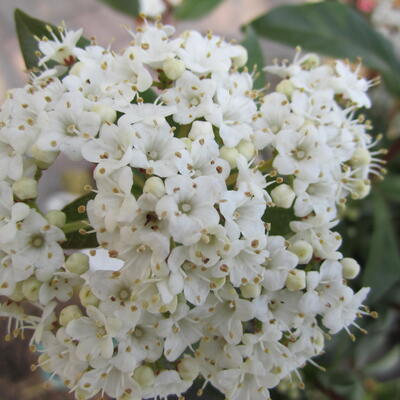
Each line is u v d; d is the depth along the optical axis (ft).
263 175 0.29
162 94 0.27
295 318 0.26
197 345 0.29
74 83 0.27
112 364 0.25
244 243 0.24
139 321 0.25
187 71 0.27
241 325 0.26
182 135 0.27
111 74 0.28
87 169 0.63
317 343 0.28
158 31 0.29
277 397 0.46
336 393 0.45
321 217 0.27
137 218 0.23
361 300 0.28
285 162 0.27
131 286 0.25
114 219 0.23
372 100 0.50
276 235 0.28
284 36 0.41
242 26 0.41
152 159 0.25
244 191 0.24
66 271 0.25
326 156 0.27
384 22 0.51
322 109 0.29
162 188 0.23
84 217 0.28
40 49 0.30
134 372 0.26
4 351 0.58
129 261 0.24
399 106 0.49
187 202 0.24
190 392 0.34
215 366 0.27
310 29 0.41
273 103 0.29
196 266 0.25
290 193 0.26
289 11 0.41
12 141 0.25
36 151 0.25
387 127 0.49
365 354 0.51
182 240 0.23
